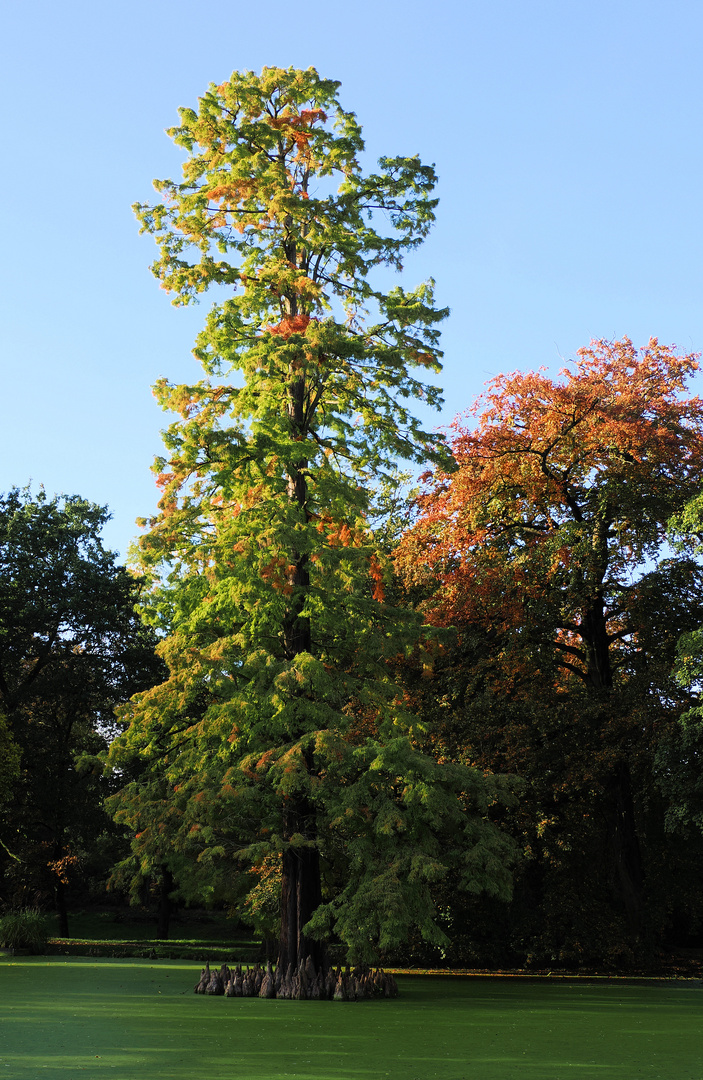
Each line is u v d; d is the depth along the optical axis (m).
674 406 29.70
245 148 23.02
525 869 26.89
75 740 45.62
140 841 21.31
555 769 27.05
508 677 28.95
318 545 21.06
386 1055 11.95
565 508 30.27
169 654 21.69
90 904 54.34
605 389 29.20
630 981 24.59
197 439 21.48
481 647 29.56
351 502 22.12
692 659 24.53
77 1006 17.02
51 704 44.38
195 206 23.22
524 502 29.98
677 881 30.30
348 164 24.08
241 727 20.69
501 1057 11.91
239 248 23.86
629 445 28.33
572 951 26.62
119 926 49.09
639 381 29.83
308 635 22.27
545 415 29.45
